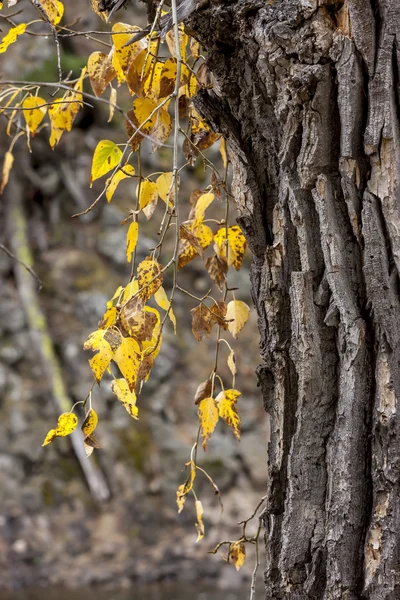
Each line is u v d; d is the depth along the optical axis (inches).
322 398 87.4
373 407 86.1
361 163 85.8
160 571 233.0
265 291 88.8
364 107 85.5
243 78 89.0
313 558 87.0
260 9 86.9
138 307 89.0
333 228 86.4
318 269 87.4
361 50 84.9
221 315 95.0
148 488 265.0
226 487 267.7
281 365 88.4
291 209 87.6
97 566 236.2
